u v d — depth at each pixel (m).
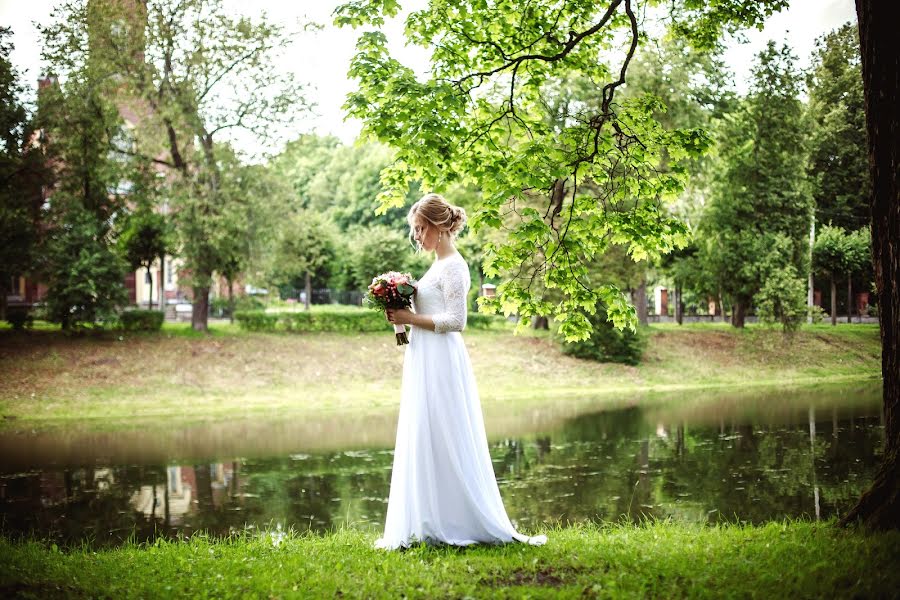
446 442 4.79
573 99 25.78
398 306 4.77
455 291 4.84
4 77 23.98
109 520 9.09
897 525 4.62
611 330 28.12
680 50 26.19
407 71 6.90
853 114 35.50
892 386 4.81
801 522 5.90
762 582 3.94
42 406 20.02
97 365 23.25
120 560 5.09
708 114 29.72
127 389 21.92
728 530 5.89
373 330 30.30
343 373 25.27
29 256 24.62
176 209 26.06
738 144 31.84
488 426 17.23
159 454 14.03
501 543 4.83
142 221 28.06
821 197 36.91
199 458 13.59
